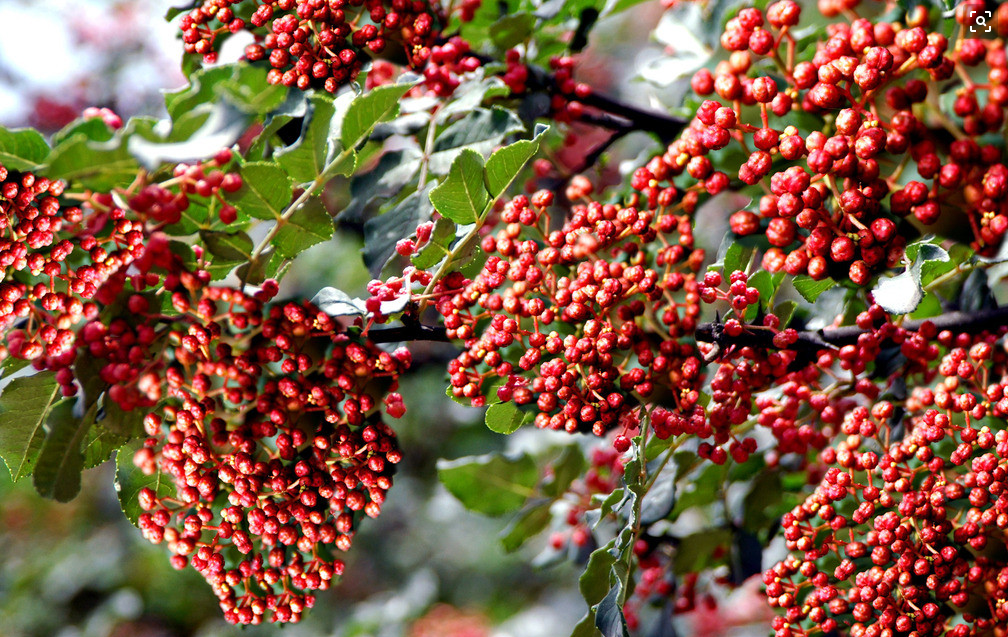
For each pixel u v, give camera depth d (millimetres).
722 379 593
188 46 609
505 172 585
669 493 627
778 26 586
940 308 621
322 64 601
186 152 551
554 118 643
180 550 583
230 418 583
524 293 587
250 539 593
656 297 588
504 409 600
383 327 594
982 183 589
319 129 579
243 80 577
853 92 604
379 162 627
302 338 579
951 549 581
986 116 596
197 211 577
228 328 577
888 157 608
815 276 585
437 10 629
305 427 585
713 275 591
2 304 577
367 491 598
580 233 589
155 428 577
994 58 589
